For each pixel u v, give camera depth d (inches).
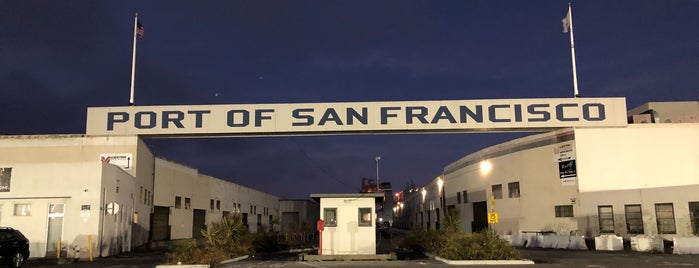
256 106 1357.0
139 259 1041.5
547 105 1375.5
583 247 1251.2
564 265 845.2
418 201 3147.1
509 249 938.7
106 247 1109.1
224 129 1342.3
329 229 986.7
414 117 1352.1
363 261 949.8
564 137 1435.8
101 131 1317.7
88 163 1109.7
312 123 1349.7
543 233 1485.0
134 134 1322.6
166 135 1344.7
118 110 1332.4
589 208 1364.4
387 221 2864.2
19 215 1103.0
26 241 848.9
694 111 1692.9
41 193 1106.7
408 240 1357.0
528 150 1578.5
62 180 1106.7
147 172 1417.3
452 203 2139.5
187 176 1738.4
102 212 1095.0
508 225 1646.2
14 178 1119.0
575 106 1378.0
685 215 1236.5
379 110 1354.6
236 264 914.7
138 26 1425.9
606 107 1380.4
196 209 1802.4
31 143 1268.5
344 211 991.6
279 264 903.7
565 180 1427.2
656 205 1289.4
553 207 1466.5
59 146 1284.4
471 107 1360.7
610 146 1376.7
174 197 1627.7
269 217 2664.9
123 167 1296.8
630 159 1368.1
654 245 1159.6
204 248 984.9
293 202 2824.8
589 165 1378.0
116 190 1171.3
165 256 1060.5
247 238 1224.8
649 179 1355.8
